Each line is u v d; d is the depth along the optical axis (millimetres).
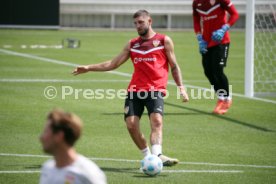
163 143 30547
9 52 77750
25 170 24406
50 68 62156
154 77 24672
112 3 122312
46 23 117375
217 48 39000
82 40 99500
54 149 12594
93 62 69438
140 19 24828
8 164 25359
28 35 105250
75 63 67938
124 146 29531
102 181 12414
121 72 60312
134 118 24234
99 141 30500
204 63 39906
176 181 23281
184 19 126375
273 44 77062
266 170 25422
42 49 83375
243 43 100250
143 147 24531
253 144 30672
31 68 61594
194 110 40688
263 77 58969
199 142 30906
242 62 72875
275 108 42125
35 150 28031
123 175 24047
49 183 12547
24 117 36312
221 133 33344
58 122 12516
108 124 35000
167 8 124312
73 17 123438
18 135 31328
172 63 25156
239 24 127500
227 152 28766
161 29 125938
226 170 25281
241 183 23250
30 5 116312
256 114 39594
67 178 12438
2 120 35250
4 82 50938
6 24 116000
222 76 39375
